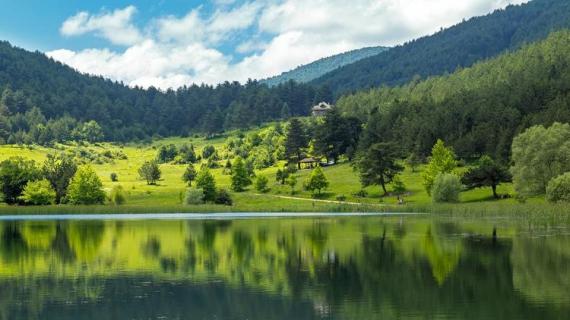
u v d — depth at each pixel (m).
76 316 40.12
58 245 77.25
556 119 174.88
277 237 85.19
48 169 183.12
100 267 59.19
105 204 171.75
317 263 60.56
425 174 163.50
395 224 107.88
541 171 125.12
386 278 52.22
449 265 58.47
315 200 173.50
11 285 50.09
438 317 39.25
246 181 195.12
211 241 80.62
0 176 170.50
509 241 77.00
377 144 171.38
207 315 40.19
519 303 42.66
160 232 95.06
